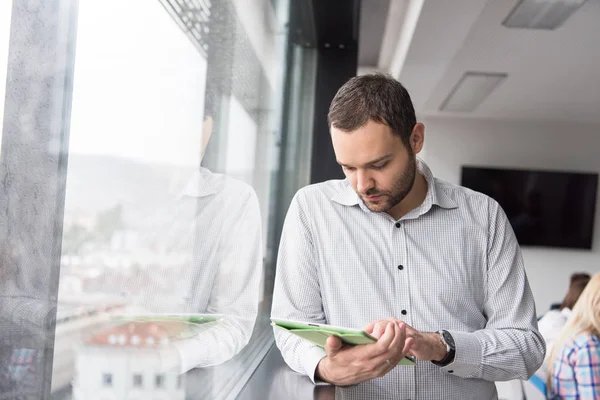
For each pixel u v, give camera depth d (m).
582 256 7.23
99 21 0.76
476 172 7.18
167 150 1.04
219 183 1.45
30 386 0.64
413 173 1.23
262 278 2.13
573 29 4.05
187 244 1.16
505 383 3.21
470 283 1.35
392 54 5.23
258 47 1.96
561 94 5.91
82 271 0.72
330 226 1.35
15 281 0.62
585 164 7.20
